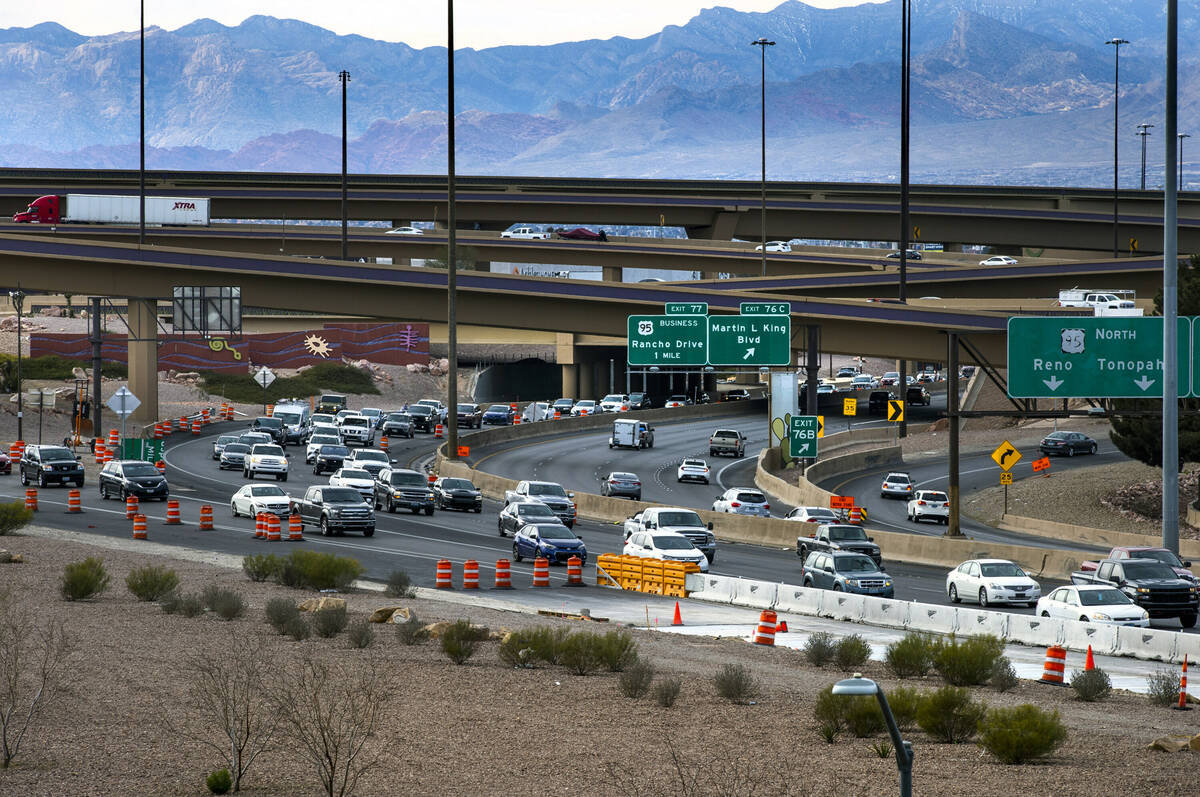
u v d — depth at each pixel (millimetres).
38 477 165875
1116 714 51656
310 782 36562
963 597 100125
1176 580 91000
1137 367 117000
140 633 63062
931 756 41594
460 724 44781
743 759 40562
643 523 125000
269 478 185875
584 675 56906
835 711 44969
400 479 155000
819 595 90938
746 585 96250
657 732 44438
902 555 134125
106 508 145875
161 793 35062
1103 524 169750
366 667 55594
